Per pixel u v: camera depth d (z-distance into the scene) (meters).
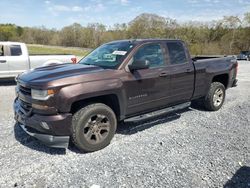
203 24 51.16
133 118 4.67
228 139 4.63
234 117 5.91
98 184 3.23
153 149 4.21
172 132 4.95
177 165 3.70
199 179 3.35
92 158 3.90
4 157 3.89
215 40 50.91
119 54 4.62
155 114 4.95
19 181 3.29
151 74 4.72
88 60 5.09
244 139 4.64
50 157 3.92
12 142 4.42
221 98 6.44
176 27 49.50
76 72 4.09
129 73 4.43
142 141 4.52
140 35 49.00
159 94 4.93
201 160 3.85
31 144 4.35
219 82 6.50
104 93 4.07
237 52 49.09
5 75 9.83
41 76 4.00
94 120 4.10
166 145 4.36
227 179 3.36
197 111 6.34
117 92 4.23
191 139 4.62
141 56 4.68
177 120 5.65
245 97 8.00
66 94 3.74
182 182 3.29
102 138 4.19
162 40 5.15
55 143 3.82
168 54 5.14
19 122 4.24
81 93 3.83
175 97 5.29
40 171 3.52
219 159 3.88
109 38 52.69
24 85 3.98
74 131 3.91
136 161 3.81
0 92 8.77
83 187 3.17
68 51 42.22
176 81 5.20
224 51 48.72
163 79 4.92
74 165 3.69
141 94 4.62
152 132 4.94
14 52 9.93
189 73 5.45
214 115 6.04
